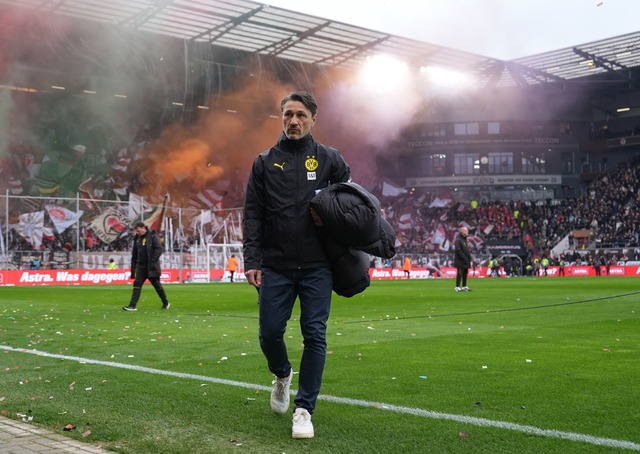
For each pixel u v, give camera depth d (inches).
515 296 698.2
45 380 207.0
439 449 130.3
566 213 2257.6
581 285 1008.2
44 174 1635.1
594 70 2098.9
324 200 144.9
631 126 2362.2
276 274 151.9
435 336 323.9
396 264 1726.1
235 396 182.2
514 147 2395.4
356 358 248.7
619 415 155.8
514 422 149.8
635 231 2058.3
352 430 145.7
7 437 142.9
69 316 459.8
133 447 134.4
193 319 435.2
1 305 578.9
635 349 271.4
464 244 822.5
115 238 1378.0
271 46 1653.5
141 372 221.0
